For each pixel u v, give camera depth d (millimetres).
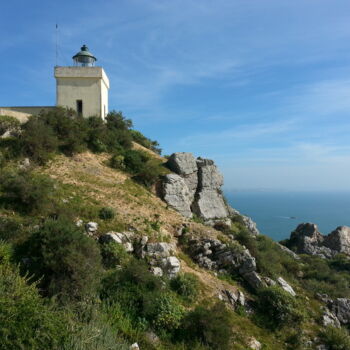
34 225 15125
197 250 18375
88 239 13609
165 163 28703
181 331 12242
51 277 11820
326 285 22250
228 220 27656
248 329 14188
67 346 7957
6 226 14508
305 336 15047
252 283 17266
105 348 8695
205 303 14508
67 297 10977
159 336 11797
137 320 11945
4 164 20016
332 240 41406
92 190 20453
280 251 28781
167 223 19531
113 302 12102
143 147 33344
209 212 26875
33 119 24094
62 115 26328
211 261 17969
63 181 20562
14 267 11883
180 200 24625
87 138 26406
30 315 7930
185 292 14461
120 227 17156
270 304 15664
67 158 23797
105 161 25578
